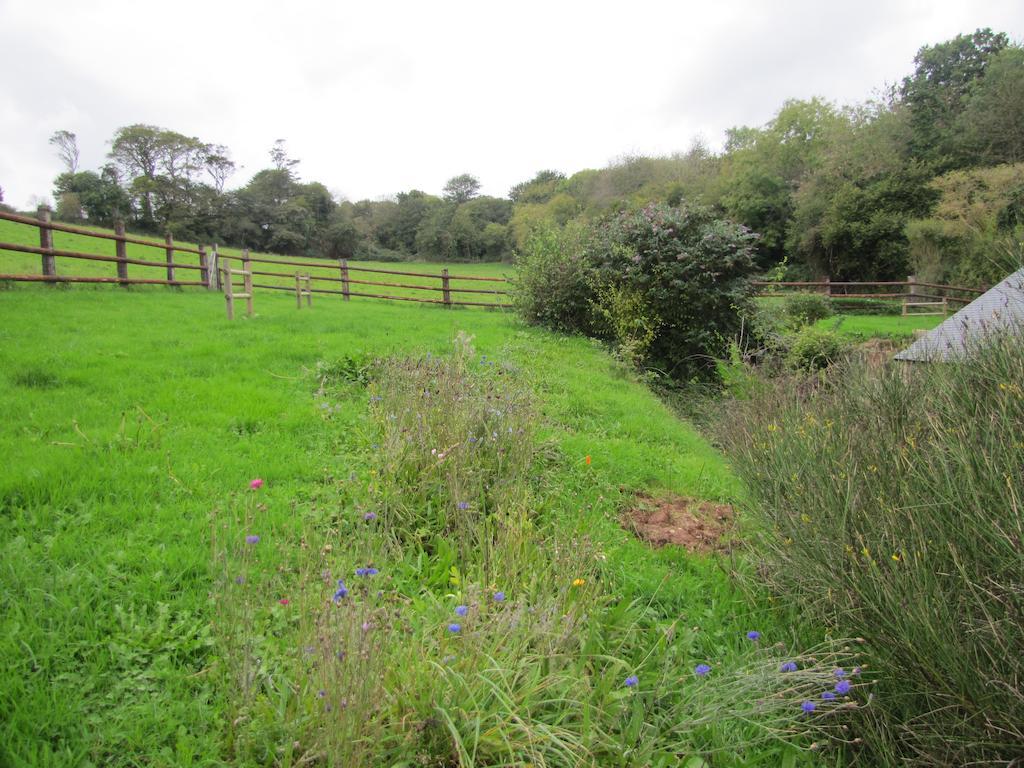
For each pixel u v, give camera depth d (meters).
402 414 3.92
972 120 32.94
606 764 1.89
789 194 38.94
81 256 10.59
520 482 3.50
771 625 2.77
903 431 2.82
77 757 1.65
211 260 14.14
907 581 2.08
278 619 2.20
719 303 11.55
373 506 3.13
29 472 3.06
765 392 5.08
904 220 31.86
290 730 1.70
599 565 2.99
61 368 5.09
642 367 11.31
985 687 1.85
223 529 2.82
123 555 2.52
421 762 1.72
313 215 58.59
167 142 51.91
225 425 4.27
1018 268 3.97
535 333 11.76
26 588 2.21
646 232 12.20
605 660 2.33
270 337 7.53
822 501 2.64
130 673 1.96
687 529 3.88
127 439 3.70
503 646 2.11
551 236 13.02
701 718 2.04
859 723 2.20
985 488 2.14
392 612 1.99
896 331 18.16
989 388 2.73
